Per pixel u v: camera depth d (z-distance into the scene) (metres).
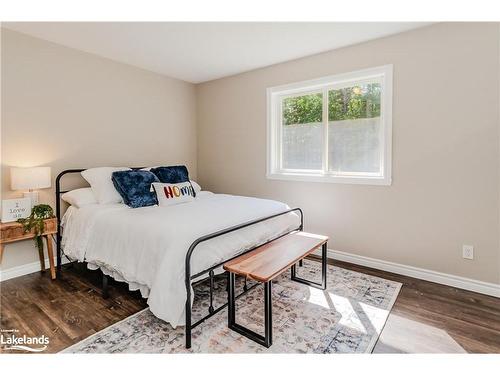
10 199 2.59
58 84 3.01
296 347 1.73
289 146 3.69
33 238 2.75
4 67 2.64
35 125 2.86
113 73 3.49
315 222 3.42
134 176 3.00
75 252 2.57
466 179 2.46
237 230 2.24
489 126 2.34
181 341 1.79
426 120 2.62
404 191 2.78
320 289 2.50
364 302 2.27
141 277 1.97
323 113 3.33
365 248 3.07
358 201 3.09
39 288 2.54
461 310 2.15
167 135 4.18
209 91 4.38
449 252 2.58
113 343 1.77
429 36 2.56
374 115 3.01
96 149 3.37
